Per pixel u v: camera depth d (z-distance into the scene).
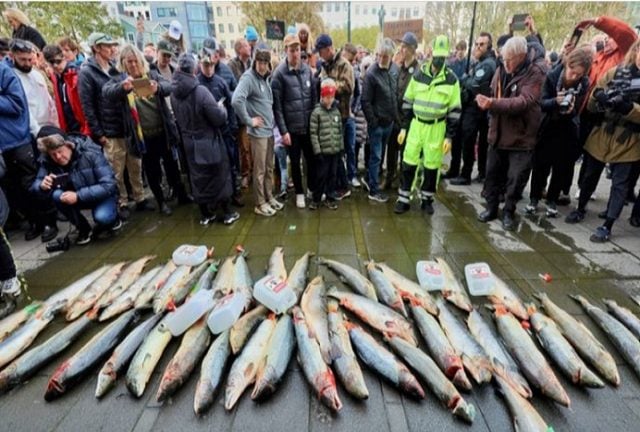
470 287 2.69
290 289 2.43
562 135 3.75
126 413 1.80
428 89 3.78
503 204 4.52
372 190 4.73
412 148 4.01
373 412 1.77
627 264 3.07
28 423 1.75
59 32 16.00
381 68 4.12
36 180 3.39
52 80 4.09
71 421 1.76
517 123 3.50
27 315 2.49
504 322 2.25
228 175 3.99
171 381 1.86
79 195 3.44
